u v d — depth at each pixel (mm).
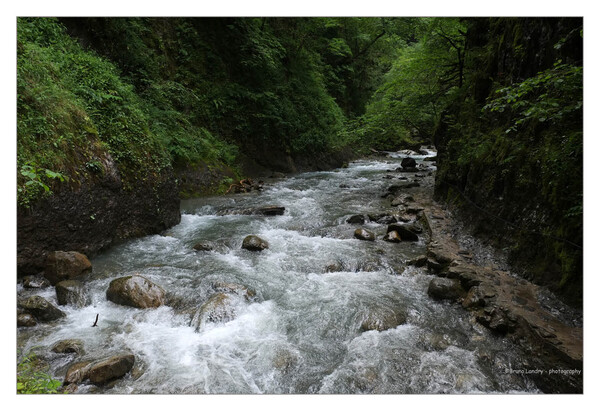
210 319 4305
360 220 8336
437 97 11859
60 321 4277
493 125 6867
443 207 8656
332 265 5918
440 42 11156
